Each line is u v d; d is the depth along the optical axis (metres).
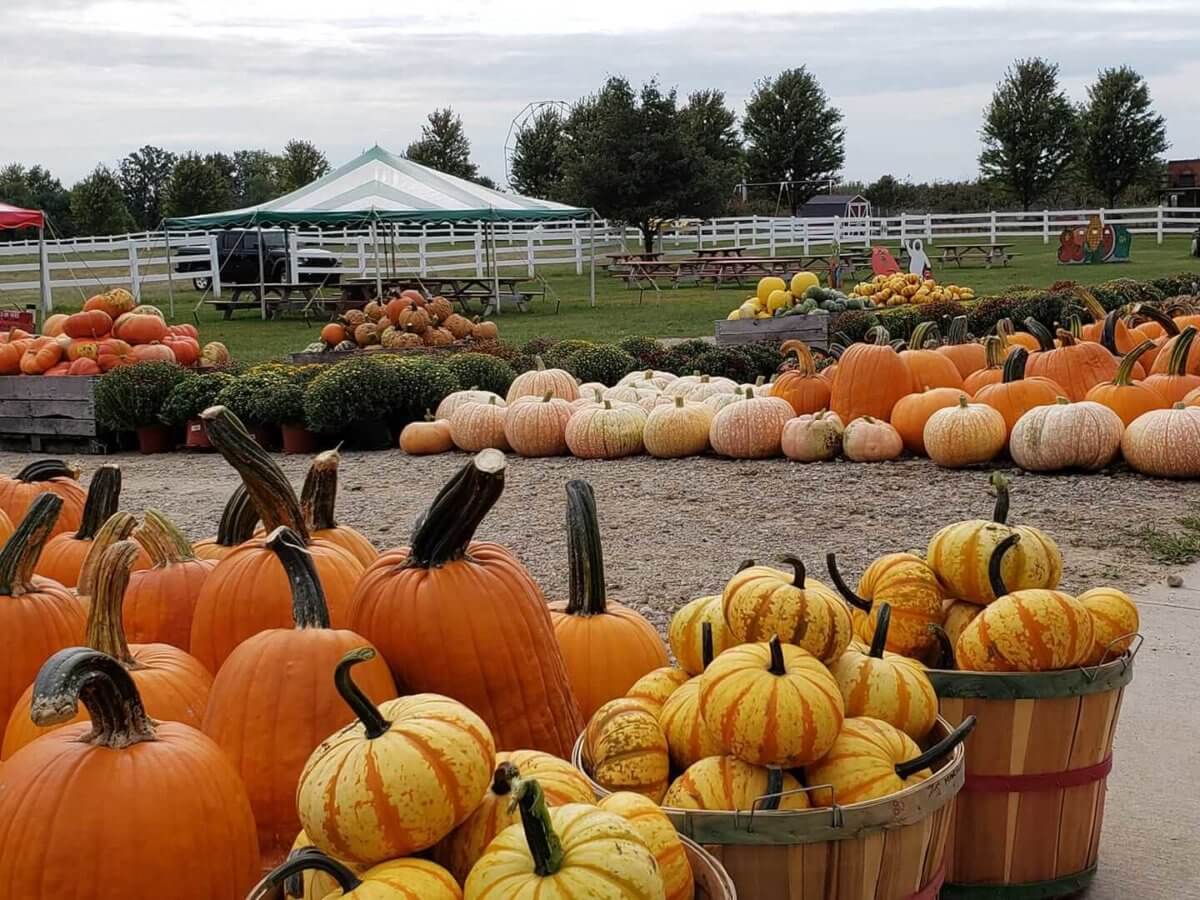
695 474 10.19
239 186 95.88
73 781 2.59
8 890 2.54
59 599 3.50
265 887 2.29
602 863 2.08
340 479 10.86
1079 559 7.06
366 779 2.28
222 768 2.74
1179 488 8.82
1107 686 3.42
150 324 14.64
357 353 17.75
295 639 3.01
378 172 26.33
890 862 2.79
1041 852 3.46
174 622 3.72
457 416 12.01
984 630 3.43
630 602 6.50
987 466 9.89
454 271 40.91
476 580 3.23
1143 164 58.84
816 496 9.10
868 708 3.14
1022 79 59.34
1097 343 11.81
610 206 45.50
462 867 2.41
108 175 57.69
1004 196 63.06
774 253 45.59
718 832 2.71
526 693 3.21
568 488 3.86
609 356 15.03
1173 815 4.03
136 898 2.54
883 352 10.79
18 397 13.70
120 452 13.45
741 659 2.90
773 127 67.88
